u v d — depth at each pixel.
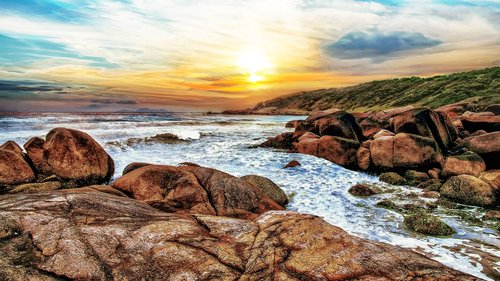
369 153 16.67
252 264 4.62
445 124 18.95
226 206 9.12
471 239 8.49
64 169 12.05
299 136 23.42
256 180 11.62
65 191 7.88
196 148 22.45
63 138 12.34
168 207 9.07
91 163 12.48
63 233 5.15
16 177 10.98
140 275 4.40
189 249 4.95
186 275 4.39
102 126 33.47
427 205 11.23
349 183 14.41
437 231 8.82
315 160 18.05
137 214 6.37
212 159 18.55
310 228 5.44
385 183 14.57
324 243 5.02
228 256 4.81
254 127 42.66
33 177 11.42
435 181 13.89
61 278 4.29
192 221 6.07
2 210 5.83
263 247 5.00
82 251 4.75
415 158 15.25
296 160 18.14
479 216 10.30
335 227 5.52
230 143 25.31
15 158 11.17
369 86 105.38
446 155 16.86
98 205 6.47
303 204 11.44
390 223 9.66
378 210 10.88
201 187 9.66
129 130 30.52
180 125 40.78
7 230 5.14
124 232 5.34
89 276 4.33
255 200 9.48
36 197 6.69
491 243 8.23
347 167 17.44
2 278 4.16
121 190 9.68
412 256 4.84
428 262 4.66
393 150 15.73
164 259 4.70
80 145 12.49
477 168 13.51
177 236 5.29
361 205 11.42
